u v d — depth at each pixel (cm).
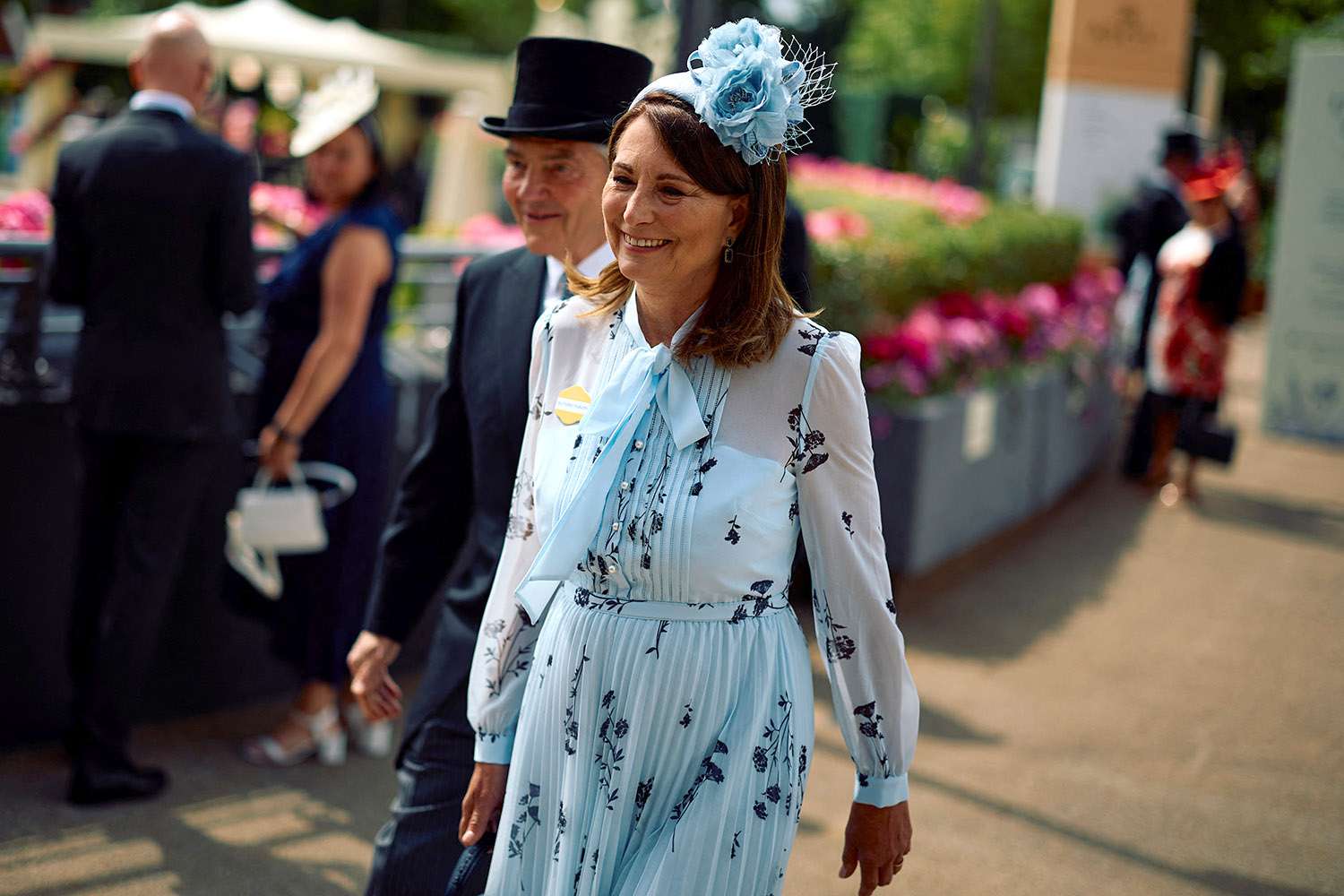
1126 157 1173
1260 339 1714
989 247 762
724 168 185
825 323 590
